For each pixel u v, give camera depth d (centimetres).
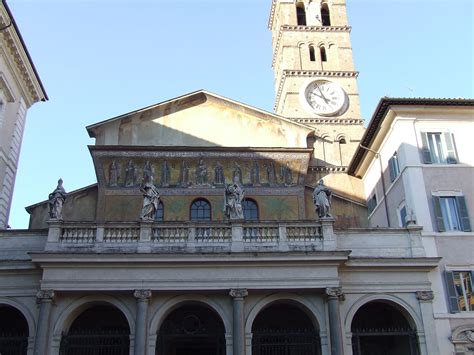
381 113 2956
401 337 2602
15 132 3064
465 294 2520
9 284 2420
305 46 4422
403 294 2486
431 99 2858
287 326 2680
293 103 4116
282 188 3272
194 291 2359
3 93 2877
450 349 2398
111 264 2353
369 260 2486
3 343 2448
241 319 2305
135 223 2459
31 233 2562
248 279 2362
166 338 2502
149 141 3369
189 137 3416
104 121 3334
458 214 2703
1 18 2597
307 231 2486
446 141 2872
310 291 2403
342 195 3597
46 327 2262
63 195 2536
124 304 2375
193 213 3191
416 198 2706
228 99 3491
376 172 3303
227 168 3300
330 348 2305
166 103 3447
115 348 2559
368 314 2755
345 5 4712
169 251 2369
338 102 4116
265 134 3459
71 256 2331
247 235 2466
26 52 2938
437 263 2514
